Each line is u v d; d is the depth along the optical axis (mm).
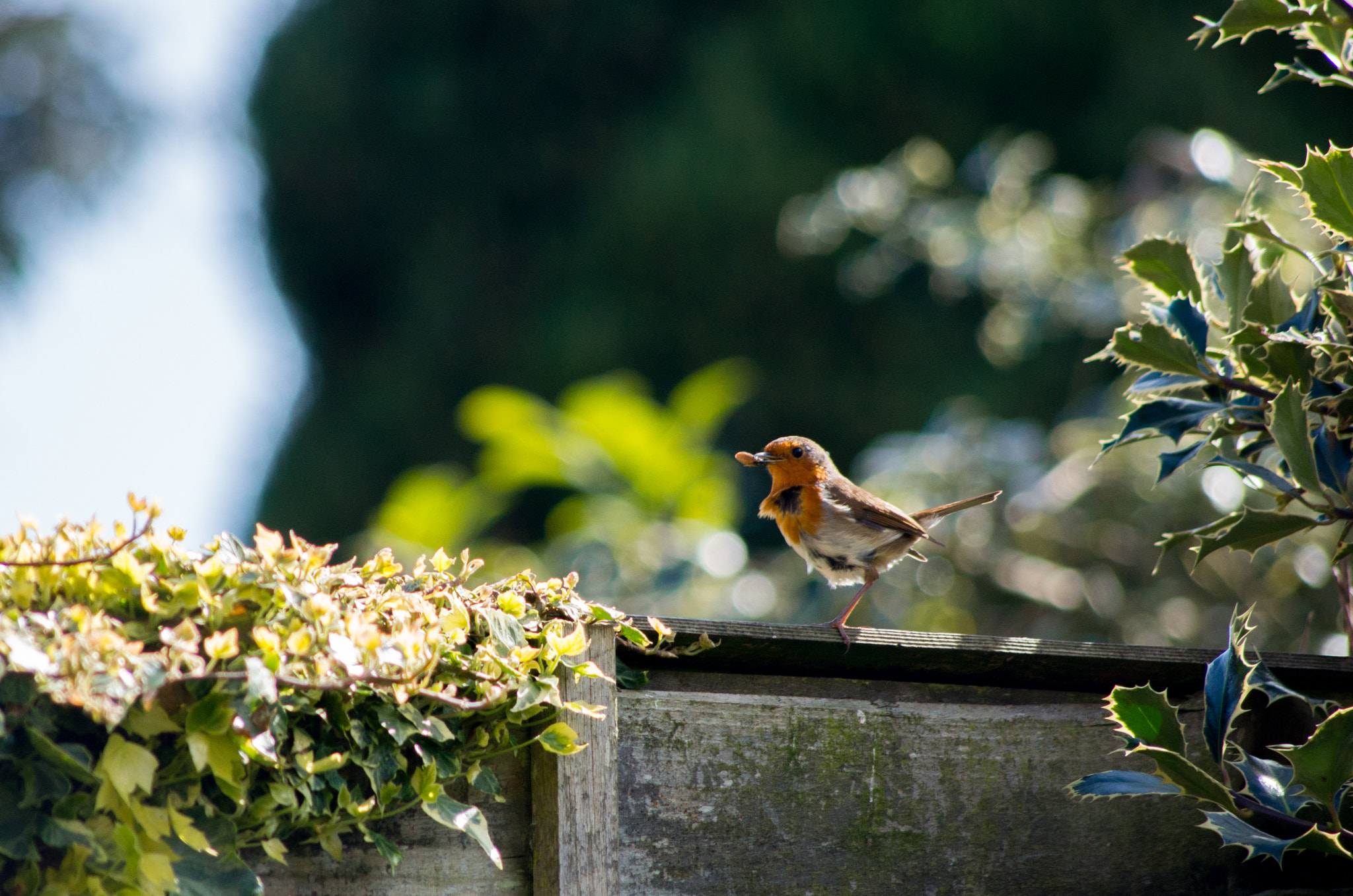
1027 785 4875
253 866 3648
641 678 4461
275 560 3553
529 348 29688
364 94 33188
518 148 31766
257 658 3240
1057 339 18438
